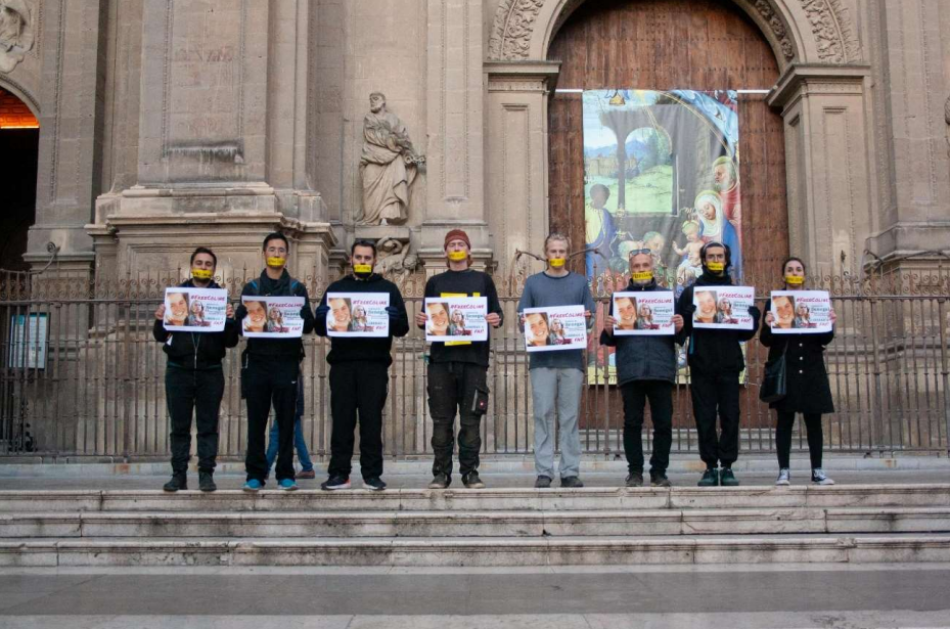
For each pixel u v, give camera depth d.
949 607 5.93
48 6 17.84
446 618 5.73
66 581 7.12
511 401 15.48
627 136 18.78
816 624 5.48
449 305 9.35
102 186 17.66
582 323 9.45
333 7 17.47
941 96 17.06
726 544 7.79
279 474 9.30
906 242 16.50
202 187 15.29
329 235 15.88
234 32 15.69
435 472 9.38
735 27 19.14
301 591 6.65
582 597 6.36
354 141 17.33
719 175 18.70
